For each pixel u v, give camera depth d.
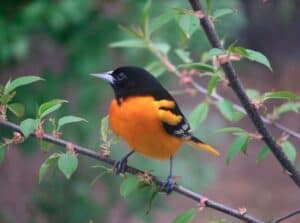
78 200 13.46
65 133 12.75
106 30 12.41
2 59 12.16
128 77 7.32
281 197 19.75
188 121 7.44
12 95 6.23
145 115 7.01
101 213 13.59
